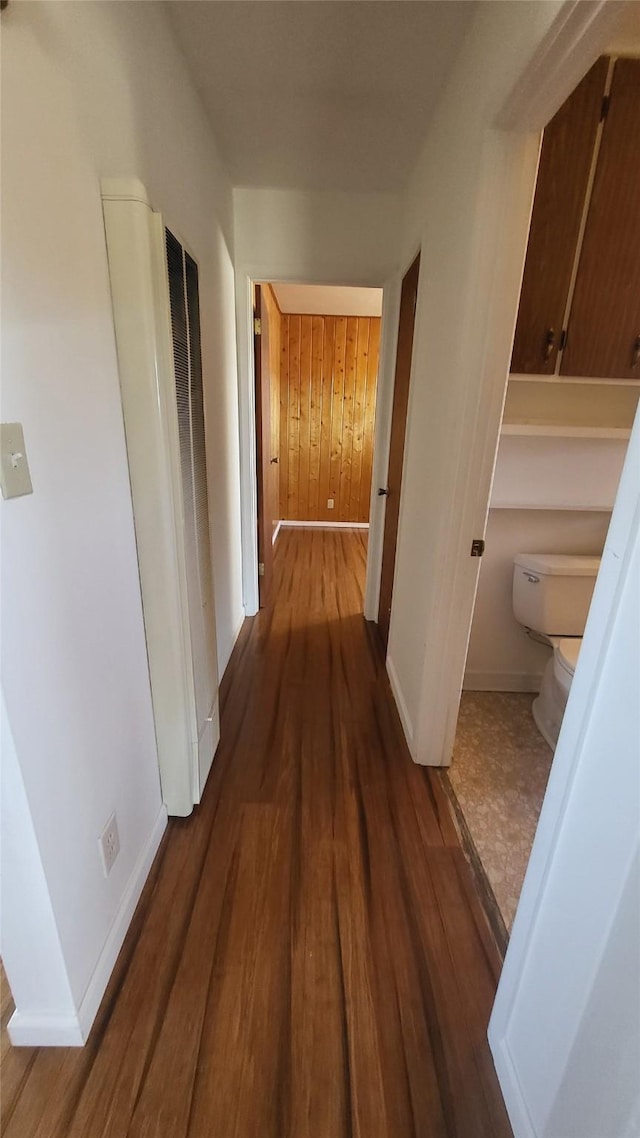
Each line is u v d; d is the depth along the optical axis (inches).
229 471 96.6
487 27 46.8
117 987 42.5
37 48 29.4
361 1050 38.9
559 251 59.9
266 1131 34.4
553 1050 30.2
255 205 95.1
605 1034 25.2
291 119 71.1
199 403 58.5
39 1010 37.5
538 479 78.5
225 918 48.7
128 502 46.3
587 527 82.6
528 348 63.6
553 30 33.6
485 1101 36.3
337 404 210.7
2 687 28.4
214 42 56.0
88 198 36.8
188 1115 34.9
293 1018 40.8
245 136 76.2
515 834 59.9
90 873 39.9
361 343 203.0
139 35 44.8
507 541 84.0
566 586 77.5
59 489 33.7
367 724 80.4
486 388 53.8
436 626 63.6
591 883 26.5
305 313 197.6
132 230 39.9
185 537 52.5
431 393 67.5
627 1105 23.7
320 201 95.1
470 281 50.8
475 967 45.1
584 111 54.8
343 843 57.8
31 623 30.8
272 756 72.4
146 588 50.4
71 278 34.6
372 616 121.0
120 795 45.9
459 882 53.4
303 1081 36.9
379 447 110.7
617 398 75.2
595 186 57.4
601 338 63.3
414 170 82.9
